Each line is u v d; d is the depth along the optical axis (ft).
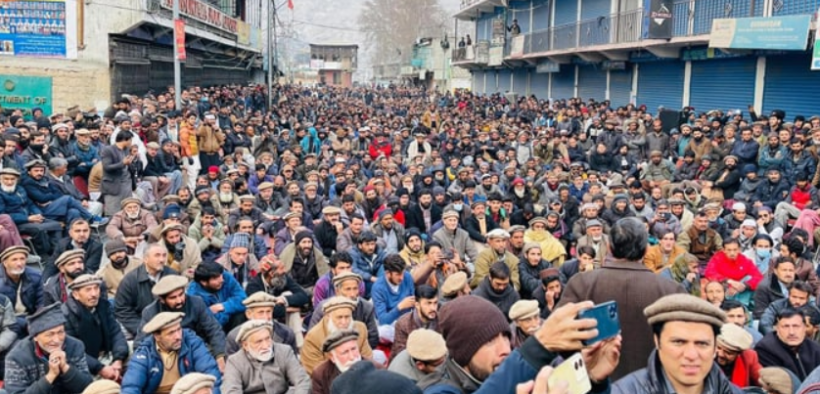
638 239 12.80
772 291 27.94
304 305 28.09
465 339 9.92
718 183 48.85
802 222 38.60
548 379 7.47
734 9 69.15
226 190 41.93
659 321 9.55
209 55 120.98
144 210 37.27
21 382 19.54
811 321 23.67
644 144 62.64
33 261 35.40
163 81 91.25
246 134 69.31
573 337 7.75
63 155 44.52
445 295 25.14
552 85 128.16
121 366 23.84
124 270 28.19
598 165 61.77
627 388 9.78
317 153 71.36
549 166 54.49
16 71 68.59
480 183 50.96
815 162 45.27
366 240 31.27
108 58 69.62
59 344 19.80
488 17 161.68
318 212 43.52
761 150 48.24
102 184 42.83
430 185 48.26
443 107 139.74
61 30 68.33
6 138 39.29
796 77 65.05
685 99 83.41
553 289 28.07
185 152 54.90
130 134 43.83
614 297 12.69
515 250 33.81
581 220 39.86
